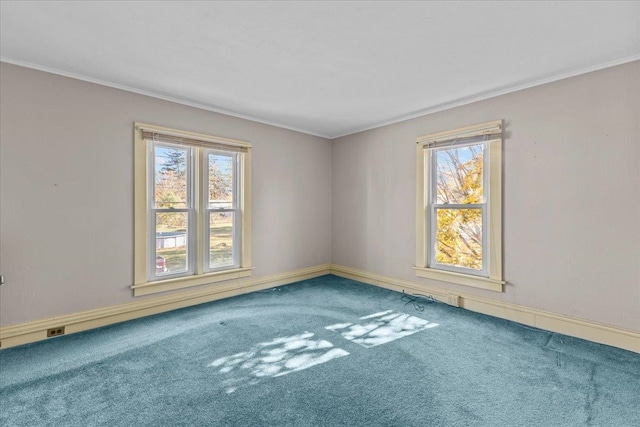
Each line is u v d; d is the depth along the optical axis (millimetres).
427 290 3633
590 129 2477
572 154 2566
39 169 2490
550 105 2682
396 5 1745
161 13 1819
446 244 3531
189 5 1746
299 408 1664
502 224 2980
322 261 4762
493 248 3041
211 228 3600
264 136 4035
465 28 1966
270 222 4117
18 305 2414
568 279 2602
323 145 4742
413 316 3059
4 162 2348
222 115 3625
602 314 2439
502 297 3008
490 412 1632
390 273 4035
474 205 3266
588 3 1710
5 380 1910
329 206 4832
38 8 1765
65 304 2615
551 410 1645
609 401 1719
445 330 2713
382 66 2506
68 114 2619
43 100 2504
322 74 2662
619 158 2350
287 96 3182
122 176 2908
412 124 3783
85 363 2123
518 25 1927
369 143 4289
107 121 2820
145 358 2201
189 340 2502
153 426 1524
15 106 2387
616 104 2357
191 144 3354
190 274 3445
